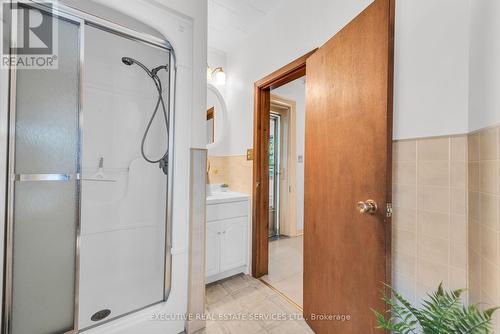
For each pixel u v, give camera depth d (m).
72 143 1.16
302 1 1.65
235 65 2.41
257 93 2.09
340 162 1.23
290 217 3.20
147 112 1.50
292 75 1.83
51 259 1.11
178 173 1.35
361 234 1.10
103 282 1.33
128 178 1.45
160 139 1.52
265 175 2.16
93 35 1.32
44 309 1.09
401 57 1.05
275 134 3.34
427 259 0.97
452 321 0.61
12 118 0.98
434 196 0.95
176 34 1.32
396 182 1.07
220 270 1.97
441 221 0.93
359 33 1.10
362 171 1.09
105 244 1.36
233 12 1.92
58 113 1.12
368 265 1.06
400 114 1.06
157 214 1.50
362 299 1.09
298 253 2.65
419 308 0.98
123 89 1.43
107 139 1.39
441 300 0.69
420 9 0.99
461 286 0.87
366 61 1.06
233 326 1.46
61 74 1.13
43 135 1.08
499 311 0.65
